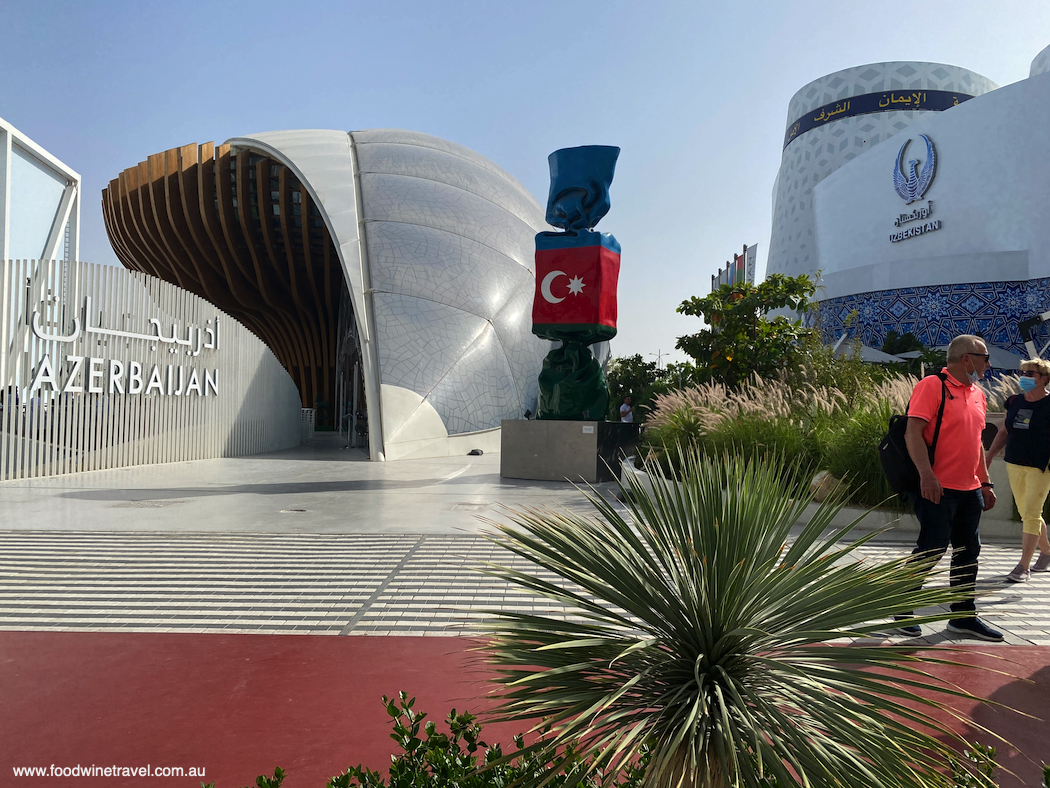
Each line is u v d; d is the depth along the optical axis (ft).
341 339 125.49
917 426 13.82
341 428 114.83
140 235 116.47
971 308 201.05
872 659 5.64
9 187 59.16
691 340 59.98
